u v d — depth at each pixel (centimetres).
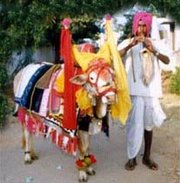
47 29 1070
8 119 819
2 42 954
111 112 484
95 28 1192
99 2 984
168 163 582
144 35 516
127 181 521
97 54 482
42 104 527
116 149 648
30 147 593
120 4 1072
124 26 1155
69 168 571
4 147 667
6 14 983
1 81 917
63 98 486
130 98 517
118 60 475
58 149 645
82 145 513
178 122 802
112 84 455
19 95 575
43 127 532
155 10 1082
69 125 477
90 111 478
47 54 1247
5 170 566
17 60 1056
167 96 1052
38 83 544
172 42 1390
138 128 539
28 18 945
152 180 523
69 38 472
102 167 570
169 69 1165
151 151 630
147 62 524
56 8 945
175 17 1134
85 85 464
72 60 474
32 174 551
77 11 977
